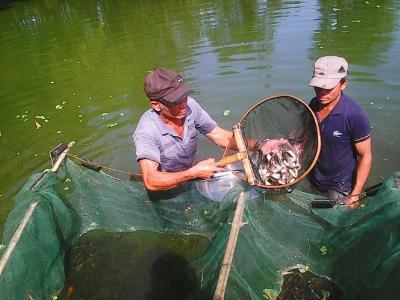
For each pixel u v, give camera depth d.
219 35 10.04
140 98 7.61
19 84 9.09
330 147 3.87
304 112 3.54
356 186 3.92
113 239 4.45
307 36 9.05
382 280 2.93
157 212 4.24
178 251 4.22
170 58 9.07
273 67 7.86
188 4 13.68
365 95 6.51
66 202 4.24
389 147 5.45
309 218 3.48
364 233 3.12
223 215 3.85
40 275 3.58
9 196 5.34
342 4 10.94
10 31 13.83
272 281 3.50
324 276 3.58
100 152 6.13
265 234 3.57
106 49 10.48
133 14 13.52
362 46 8.14
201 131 4.20
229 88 7.34
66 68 9.66
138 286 3.94
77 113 7.39
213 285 3.05
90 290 3.93
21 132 7.00
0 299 3.06
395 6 10.16
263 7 11.83
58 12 15.75
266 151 3.69
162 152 3.76
